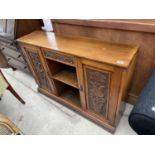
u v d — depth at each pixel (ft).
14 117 5.41
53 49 3.79
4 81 5.02
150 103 2.52
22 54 5.41
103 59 3.01
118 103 3.51
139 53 3.78
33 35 4.94
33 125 4.97
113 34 3.85
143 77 4.21
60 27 4.86
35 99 6.07
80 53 3.36
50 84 5.32
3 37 5.49
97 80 3.48
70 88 5.81
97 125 4.60
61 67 5.09
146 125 2.47
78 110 4.97
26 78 7.45
